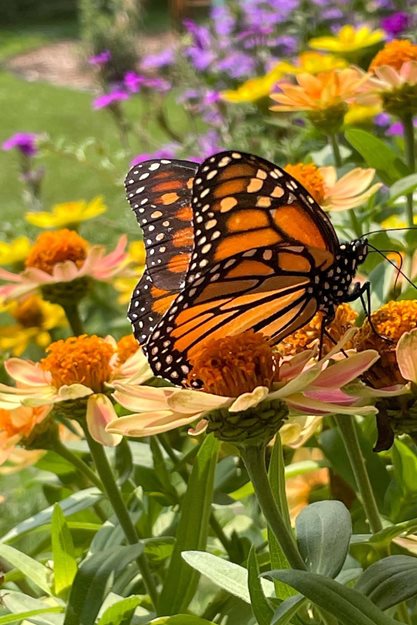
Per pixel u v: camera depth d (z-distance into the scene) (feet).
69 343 1.61
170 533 1.74
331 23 3.26
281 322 1.44
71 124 7.15
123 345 1.64
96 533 1.65
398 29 2.75
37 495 2.72
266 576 1.32
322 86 1.90
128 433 1.35
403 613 1.49
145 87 3.44
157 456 1.71
